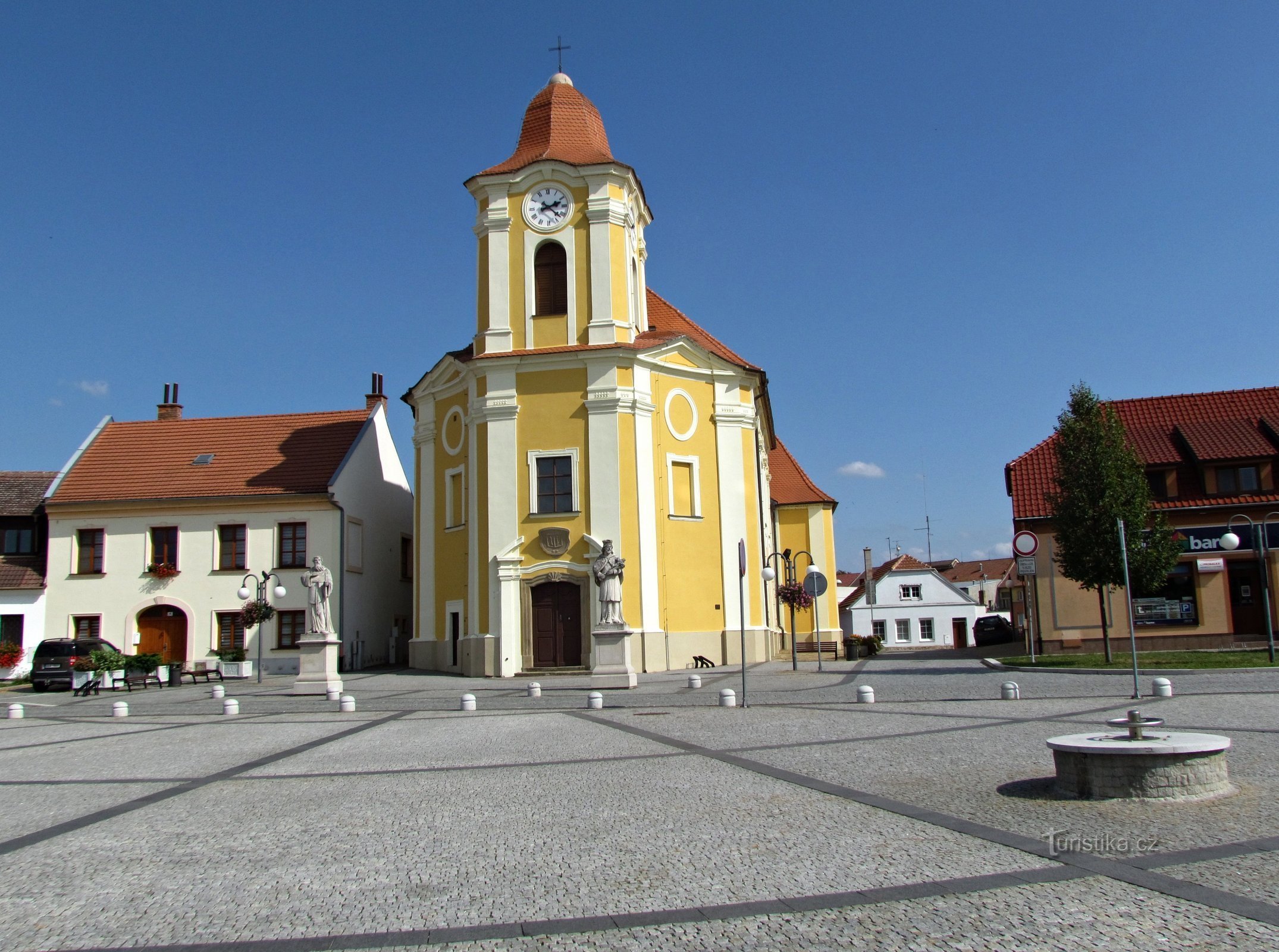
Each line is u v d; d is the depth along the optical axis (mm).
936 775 10742
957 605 78500
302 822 9570
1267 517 33594
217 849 8609
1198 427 36500
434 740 15461
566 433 33281
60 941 6324
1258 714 14688
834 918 6180
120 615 40312
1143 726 9750
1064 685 21031
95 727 19562
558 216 34656
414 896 7031
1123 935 5672
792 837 8242
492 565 32656
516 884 7219
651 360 34156
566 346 33844
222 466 42969
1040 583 34812
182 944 6207
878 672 28531
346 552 41156
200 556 40500
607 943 5922
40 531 42406
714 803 9688
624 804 9844
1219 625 33531
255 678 37625
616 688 24812
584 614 32281
